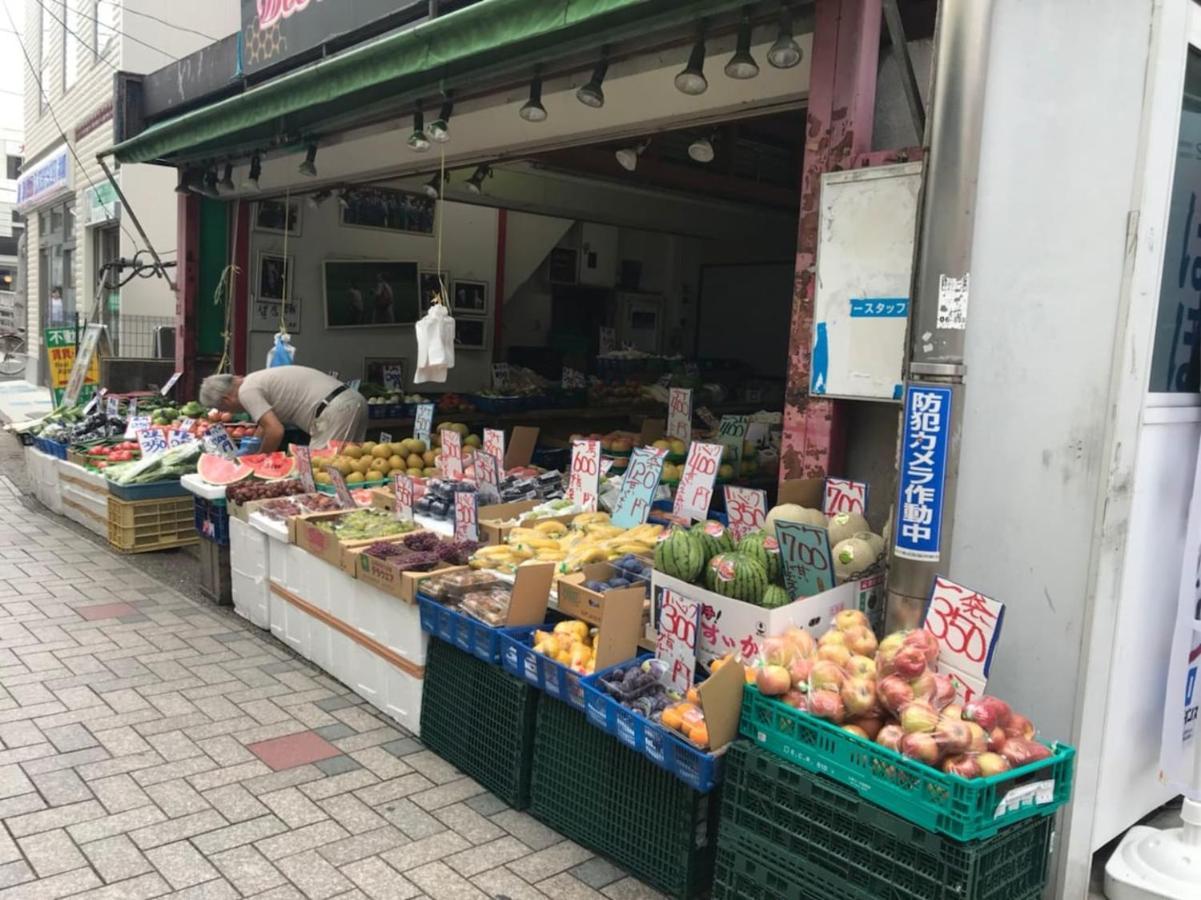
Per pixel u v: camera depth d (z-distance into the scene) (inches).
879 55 151.5
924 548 114.6
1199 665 120.9
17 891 116.2
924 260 113.9
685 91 166.6
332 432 279.9
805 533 124.9
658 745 114.7
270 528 202.1
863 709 101.0
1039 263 114.0
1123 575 113.9
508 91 218.1
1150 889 115.0
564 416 412.5
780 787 104.3
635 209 414.3
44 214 719.7
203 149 330.3
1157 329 119.3
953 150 111.3
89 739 157.4
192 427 319.3
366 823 135.4
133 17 474.3
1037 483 115.3
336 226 410.3
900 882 94.3
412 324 436.1
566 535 179.5
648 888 122.6
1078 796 114.3
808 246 148.7
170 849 126.7
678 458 239.6
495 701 144.4
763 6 154.2
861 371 142.1
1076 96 110.4
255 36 285.7
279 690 181.8
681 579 132.2
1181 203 119.6
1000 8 113.4
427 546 173.8
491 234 457.4
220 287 385.7
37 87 694.5
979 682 104.0
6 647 197.6
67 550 280.4
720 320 543.5
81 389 412.8
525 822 138.4
